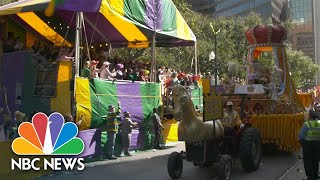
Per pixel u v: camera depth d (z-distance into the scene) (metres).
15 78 13.70
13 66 13.77
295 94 14.98
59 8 12.34
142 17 15.25
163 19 16.83
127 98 14.68
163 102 17.45
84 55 16.56
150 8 15.79
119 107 14.15
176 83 17.59
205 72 39.19
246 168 10.51
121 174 10.80
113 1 13.40
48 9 12.55
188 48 39.19
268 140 12.81
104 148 13.33
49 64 13.01
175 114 9.23
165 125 17.02
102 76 14.30
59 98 12.73
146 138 15.64
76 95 12.51
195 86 19.22
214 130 9.58
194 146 9.66
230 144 10.60
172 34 17.62
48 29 17.27
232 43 46.31
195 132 9.30
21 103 13.48
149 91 15.98
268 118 12.78
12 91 13.73
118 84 14.21
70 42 18.02
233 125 10.61
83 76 13.31
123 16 13.97
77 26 12.88
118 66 16.06
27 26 16.95
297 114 13.15
